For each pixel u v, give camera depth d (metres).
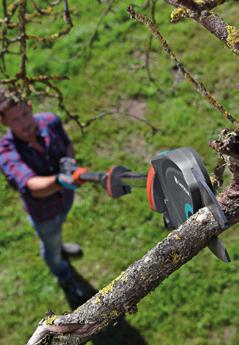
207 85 5.64
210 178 1.27
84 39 6.12
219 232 1.15
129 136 5.45
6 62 6.02
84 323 1.20
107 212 5.03
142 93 5.68
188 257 1.17
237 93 5.52
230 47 1.28
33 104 5.74
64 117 5.64
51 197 3.78
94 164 5.34
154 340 4.44
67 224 5.02
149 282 1.19
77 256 4.86
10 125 3.38
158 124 5.46
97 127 5.51
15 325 4.59
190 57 5.84
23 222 5.05
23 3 2.31
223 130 1.22
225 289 4.54
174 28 6.04
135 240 4.88
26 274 4.77
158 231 4.88
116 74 5.85
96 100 5.74
